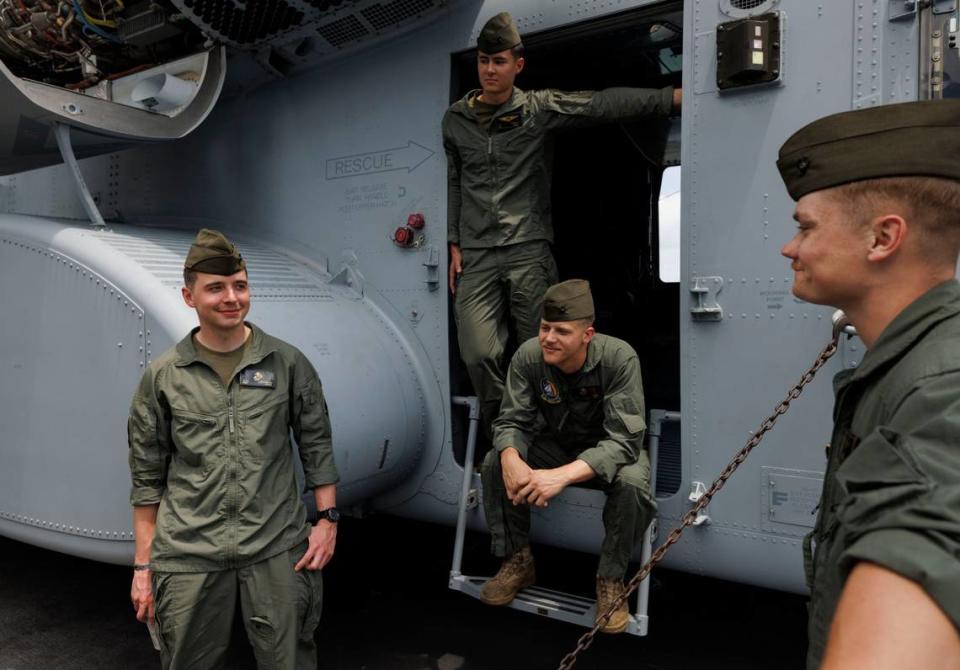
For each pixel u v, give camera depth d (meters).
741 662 2.75
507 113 2.63
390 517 4.17
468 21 2.86
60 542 2.61
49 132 2.93
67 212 4.17
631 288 4.58
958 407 0.70
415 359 3.02
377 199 3.11
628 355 2.34
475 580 2.63
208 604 1.97
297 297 2.87
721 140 2.38
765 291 2.31
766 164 2.30
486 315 2.77
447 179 2.89
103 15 3.25
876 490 0.70
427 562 3.61
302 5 2.90
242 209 3.51
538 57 3.53
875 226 0.84
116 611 3.22
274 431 2.05
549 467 2.61
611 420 2.30
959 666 0.59
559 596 2.48
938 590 0.60
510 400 2.46
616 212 4.54
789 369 2.28
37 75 3.87
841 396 0.92
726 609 3.18
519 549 2.51
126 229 2.94
